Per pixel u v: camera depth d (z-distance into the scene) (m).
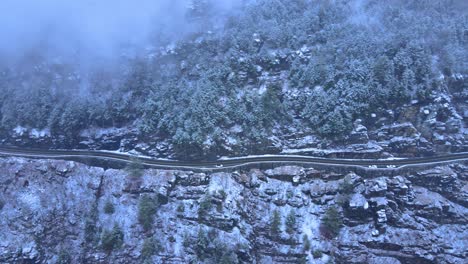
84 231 102.94
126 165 114.81
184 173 110.50
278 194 108.44
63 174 112.44
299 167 111.56
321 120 116.75
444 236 100.81
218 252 96.56
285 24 139.38
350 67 120.56
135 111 126.50
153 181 109.12
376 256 97.56
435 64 122.56
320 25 138.88
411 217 103.19
